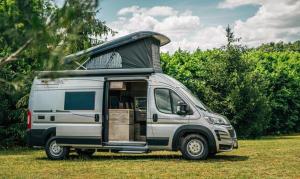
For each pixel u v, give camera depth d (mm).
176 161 14297
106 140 15070
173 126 14492
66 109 15266
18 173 11820
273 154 16625
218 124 14438
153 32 16000
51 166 13359
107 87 15141
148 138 14617
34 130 15445
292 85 35844
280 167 12742
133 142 14812
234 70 30078
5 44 4855
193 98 14820
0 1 5031
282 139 28219
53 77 4945
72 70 5156
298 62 37906
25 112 23078
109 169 12477
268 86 34938
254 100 29406
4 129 23500
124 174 11469
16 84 5113
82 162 14398
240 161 14219
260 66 36156
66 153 15367
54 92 15438
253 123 29406
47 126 15359
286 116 35906
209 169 12297
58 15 4723
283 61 38031
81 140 15094
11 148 23219
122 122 15234
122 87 15281
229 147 14492
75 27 4816
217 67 30062
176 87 14781
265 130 34969
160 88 14781
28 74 5176
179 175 11180
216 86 30125
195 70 31125
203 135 14531
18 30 4645
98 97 15109
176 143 14438
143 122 15688
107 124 15141
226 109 29250
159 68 17000
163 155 16906
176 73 30188
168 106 14641
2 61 4844
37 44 4695
